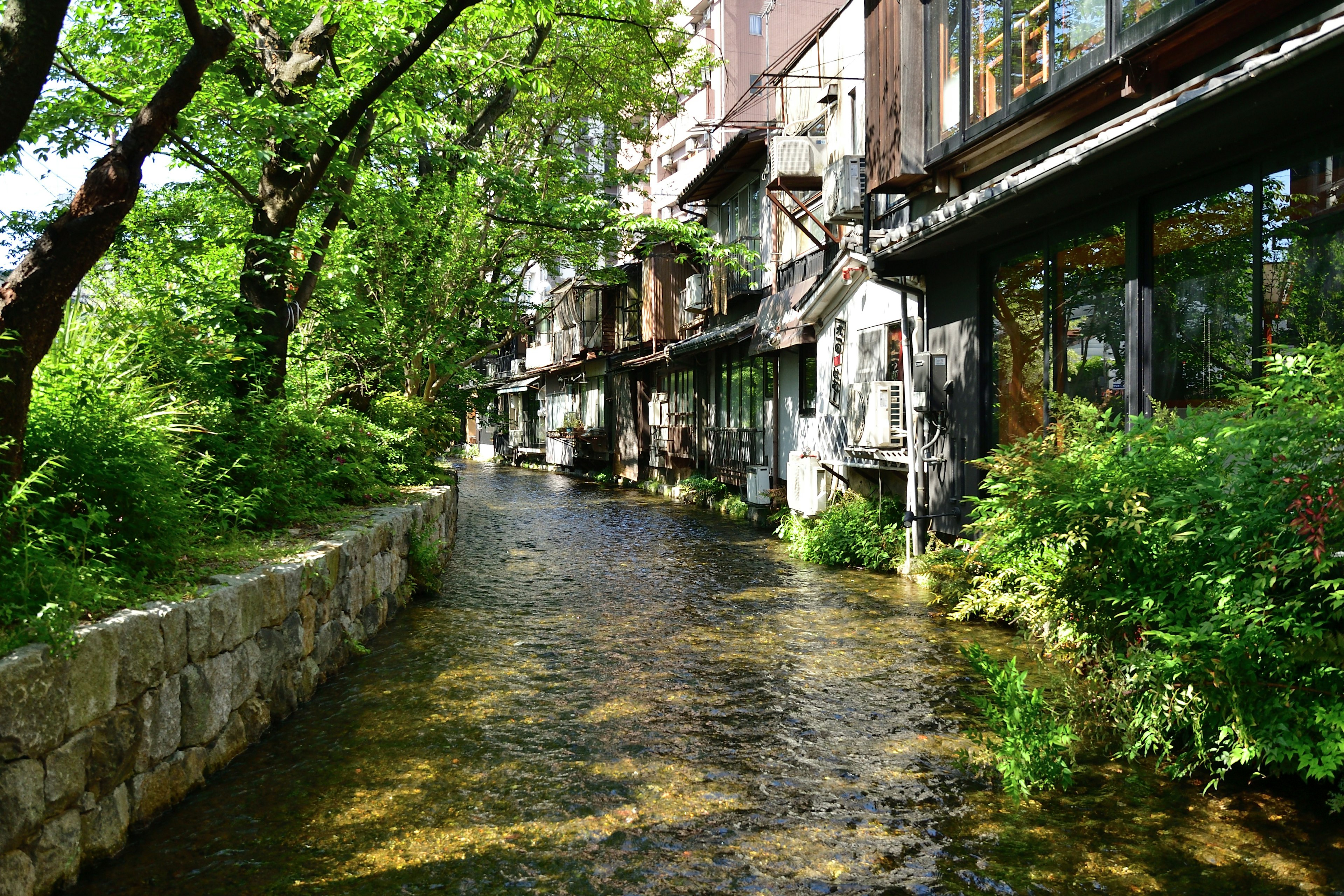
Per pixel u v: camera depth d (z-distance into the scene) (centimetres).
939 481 1135
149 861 393
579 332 3547
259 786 480
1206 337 705
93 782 381
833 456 1473
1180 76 742
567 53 1856
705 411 2458
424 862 397
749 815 448
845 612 936
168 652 439
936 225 919
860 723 587
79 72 962
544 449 4266
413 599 1027
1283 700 422
